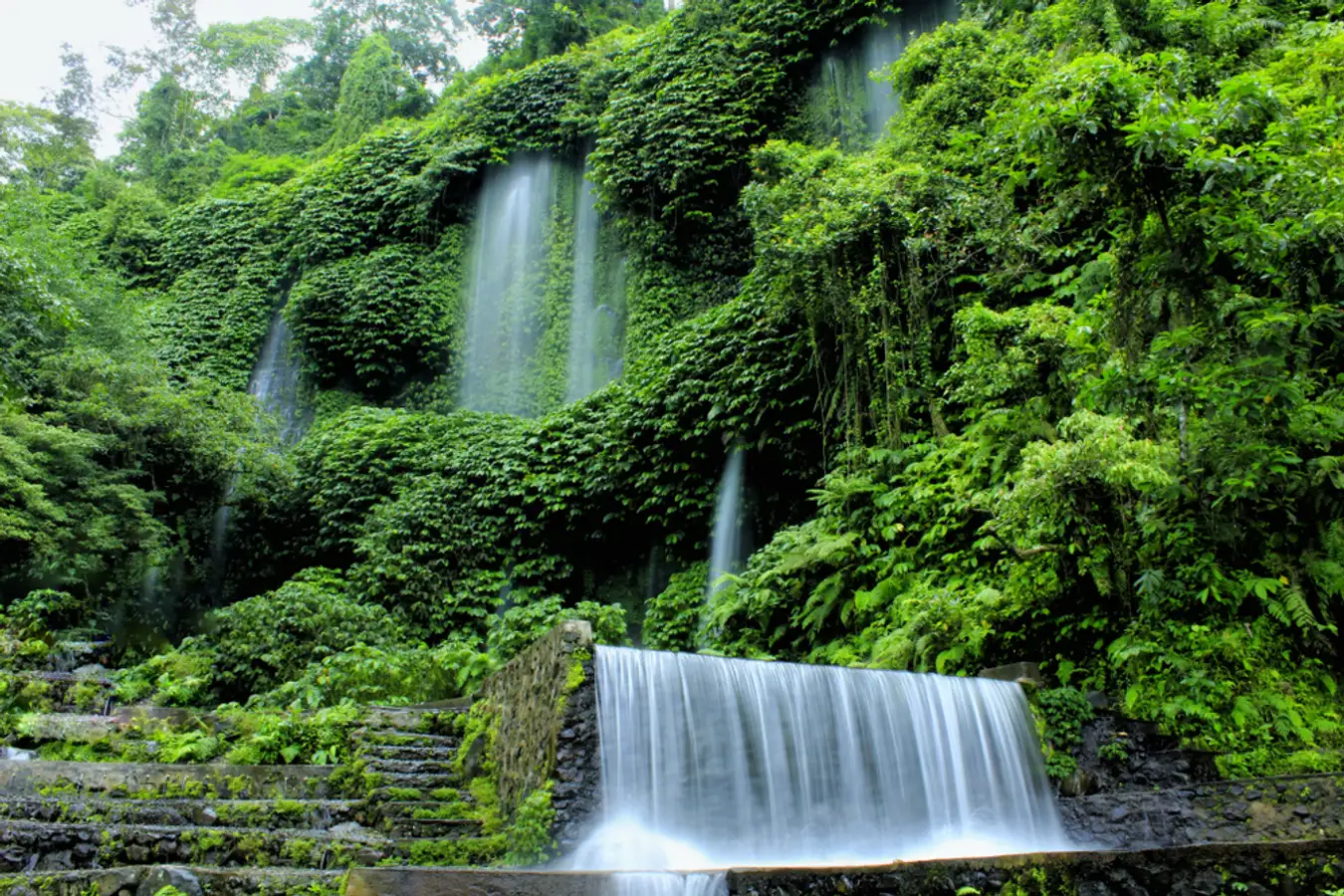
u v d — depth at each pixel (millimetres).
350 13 43125
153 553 15203
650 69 23391
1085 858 5602
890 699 7262
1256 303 7742
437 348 23859
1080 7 13180
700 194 21953
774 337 14578
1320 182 7672
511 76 26391
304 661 11055
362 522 18328
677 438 15922
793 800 6590
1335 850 5180
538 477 17266
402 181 25438
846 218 12922
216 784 6473
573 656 6172
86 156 34750
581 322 23016
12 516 12719
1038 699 7820
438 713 7723
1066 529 8289
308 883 4617
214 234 27859
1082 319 9414
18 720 7094
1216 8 12422
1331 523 7438
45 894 4309
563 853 5602
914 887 5191
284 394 24375
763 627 11719
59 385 15672
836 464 13242
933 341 12430
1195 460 7824
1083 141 7980
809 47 22250
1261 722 7098
